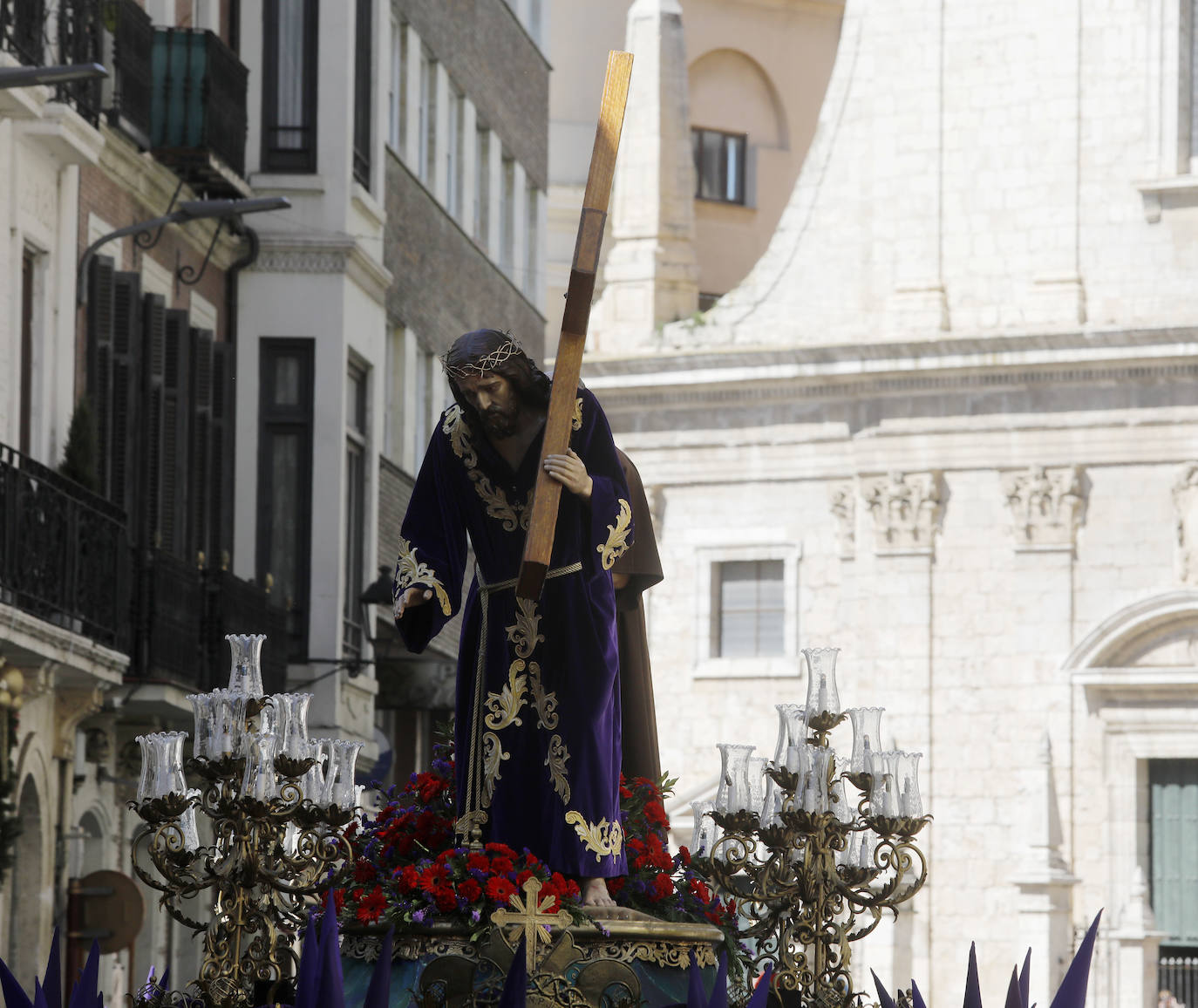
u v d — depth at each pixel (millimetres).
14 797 25062
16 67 24594
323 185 36969
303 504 36750
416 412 43750
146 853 31250
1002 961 53406
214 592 31766
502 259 51719
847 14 58562
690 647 57406
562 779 7348
